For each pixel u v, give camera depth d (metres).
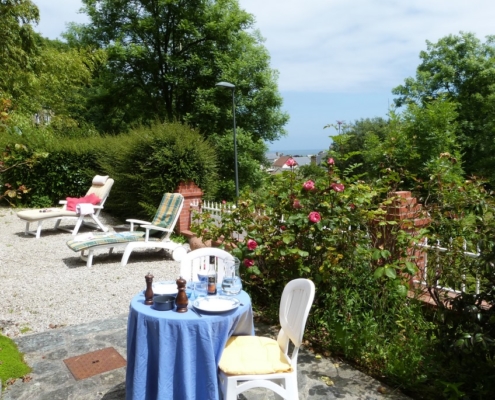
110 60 21.20
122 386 3.18
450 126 13.03
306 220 4.05
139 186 10.37
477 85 24.31
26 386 3.16
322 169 4.59
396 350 3.37
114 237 7.05
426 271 3.79
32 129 14.14
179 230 9.42
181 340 2.50
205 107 18.86
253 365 2.57
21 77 15.55
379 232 4.09
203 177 10.02
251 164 19.25
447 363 3.04
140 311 2.64
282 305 2.93
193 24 20.06
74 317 4.68
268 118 20.67
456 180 3.96
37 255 7.58
